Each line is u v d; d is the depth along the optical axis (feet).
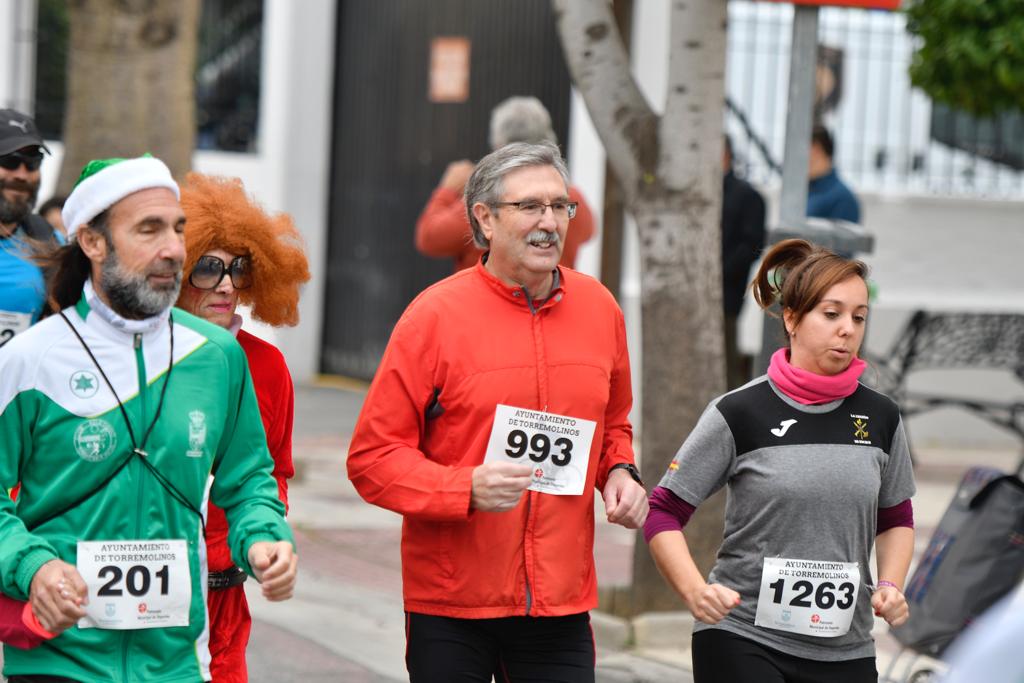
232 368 23.41
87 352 22.34
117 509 22.26
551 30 81.30
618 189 57.31
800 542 25.96
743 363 74.74
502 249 25.75
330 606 47.52
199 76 97.71
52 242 23.57
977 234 82.84
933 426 82.64
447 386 25.66
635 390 79.56
